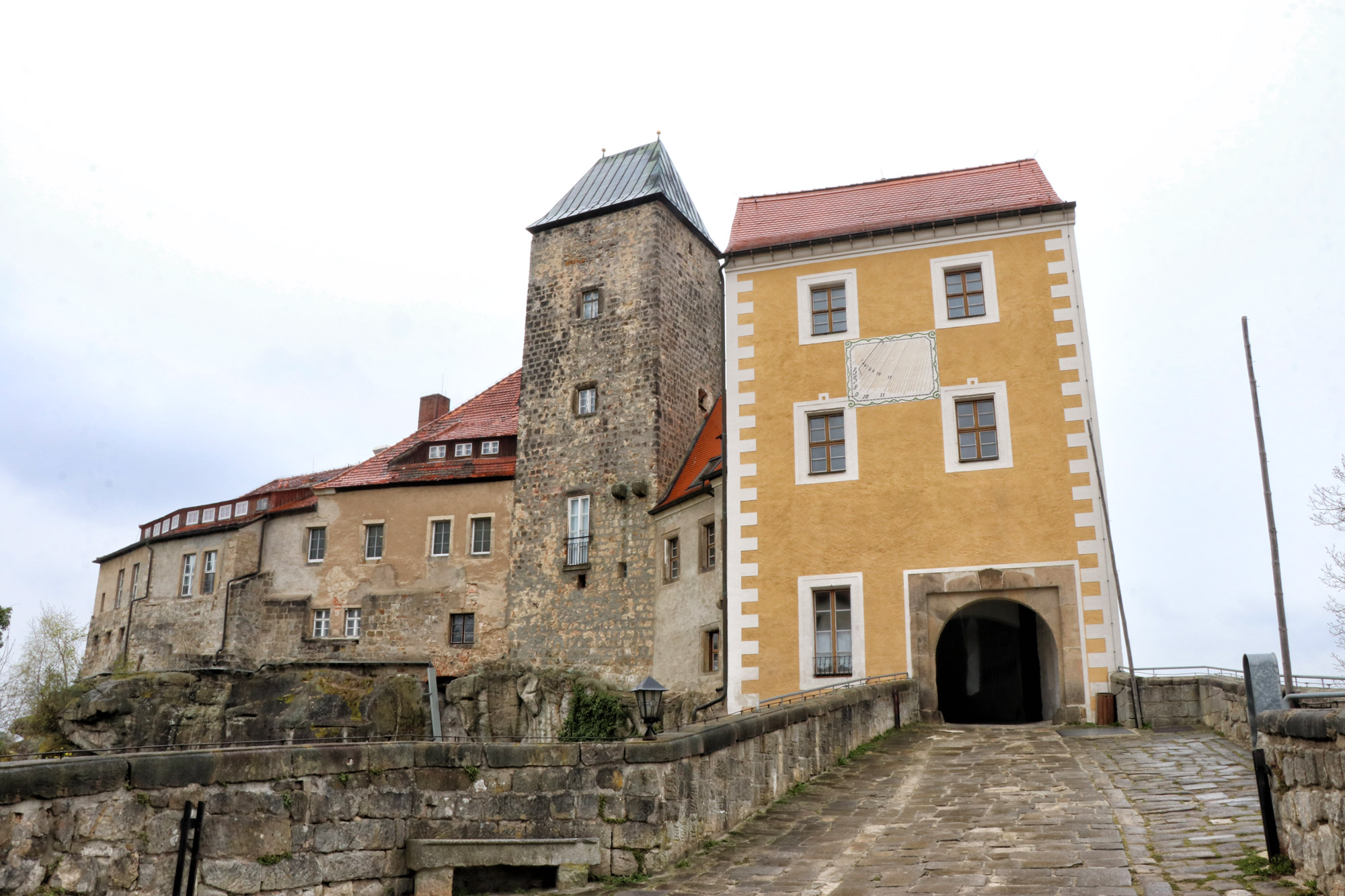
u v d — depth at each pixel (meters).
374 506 37.41
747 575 23.58
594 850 10.38
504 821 10.33
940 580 22.30
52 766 7.51
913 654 22.06
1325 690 9.30
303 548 38.03
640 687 11.51
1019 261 23.75
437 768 10.16
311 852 9.04
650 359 33.62
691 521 29.59
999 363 23.25
